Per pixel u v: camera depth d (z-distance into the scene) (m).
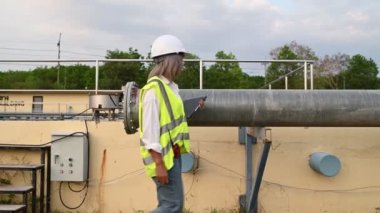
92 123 6.68
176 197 3.41
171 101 3.42
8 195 6.70
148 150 3.32
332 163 6.02
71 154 6.45
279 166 6.48
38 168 6.28
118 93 7.26
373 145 6.51
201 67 7.33
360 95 5.30
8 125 6.80
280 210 6.44
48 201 6.56
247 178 6.39
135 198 6.57
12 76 52.81
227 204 6.45
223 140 6.51
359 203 6.46
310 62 7.29
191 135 6.51
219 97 5.20
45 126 6.75
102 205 6.59
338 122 5.29
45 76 53.31
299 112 5.21
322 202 6.45
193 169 6.42
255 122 5.27
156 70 3.55
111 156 6.64
